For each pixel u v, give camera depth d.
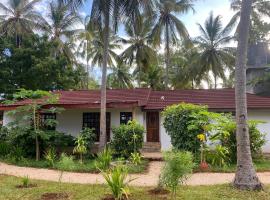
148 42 36.12
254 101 19.73
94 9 16.33
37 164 13.86
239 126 9.12
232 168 12.79
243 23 9.38
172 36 33.47
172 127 14.49
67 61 33.38
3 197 8.05
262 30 32.69
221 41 37.28
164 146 19.19
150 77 43.91
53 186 9.43
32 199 7.89
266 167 13.09
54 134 16.08
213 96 21.58
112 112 19.59
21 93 15.11
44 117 19.94
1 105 18.88
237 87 9.29
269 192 8.49
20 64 29.11
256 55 30.66
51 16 36.53
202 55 37.09
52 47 32.84
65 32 37.03
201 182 10.23
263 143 15.18
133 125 15.78
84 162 14.47
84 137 16.20
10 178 10.70
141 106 19.34
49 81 29.91
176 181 7.70
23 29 33.50
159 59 44.53
